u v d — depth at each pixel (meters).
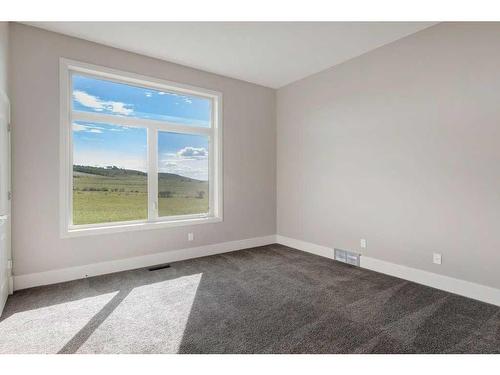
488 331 2.04
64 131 3.01
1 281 2.32
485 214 2.50
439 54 2.78
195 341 1.92
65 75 3.01
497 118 2.41
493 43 2.42
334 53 3.45
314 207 4.17
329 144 3.93
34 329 2.06
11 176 2.73
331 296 2.66
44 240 2.92
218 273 3.31
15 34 2.75
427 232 2.91
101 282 3.00
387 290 2.80
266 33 2.98
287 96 4.58
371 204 3.43
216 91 4.11
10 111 2.70
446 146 2.74
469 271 2.61
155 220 3.72
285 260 3.84
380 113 3.30
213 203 4.27
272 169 4.77
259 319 2.22
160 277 3.16
